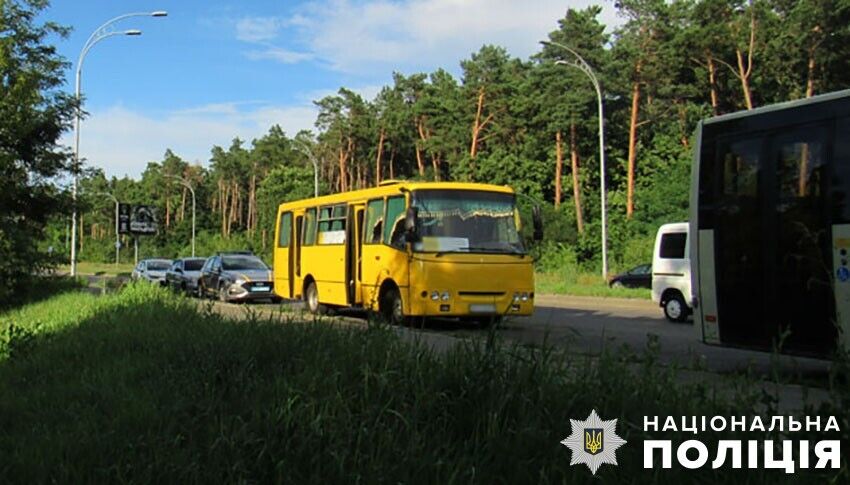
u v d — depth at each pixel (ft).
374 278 52.16
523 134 206.18
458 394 16.99
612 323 58.44
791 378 24.18
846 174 28.32
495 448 14.37
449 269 47.11
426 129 248.73
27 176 76.79
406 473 13.70
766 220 30.91
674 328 53.98
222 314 38.99
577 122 180.96
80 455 16.51
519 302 48.73
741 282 31.76
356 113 269.03
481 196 49.78
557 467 13.47
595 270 152.97
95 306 50.14
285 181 300.20
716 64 173.17
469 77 219.00
